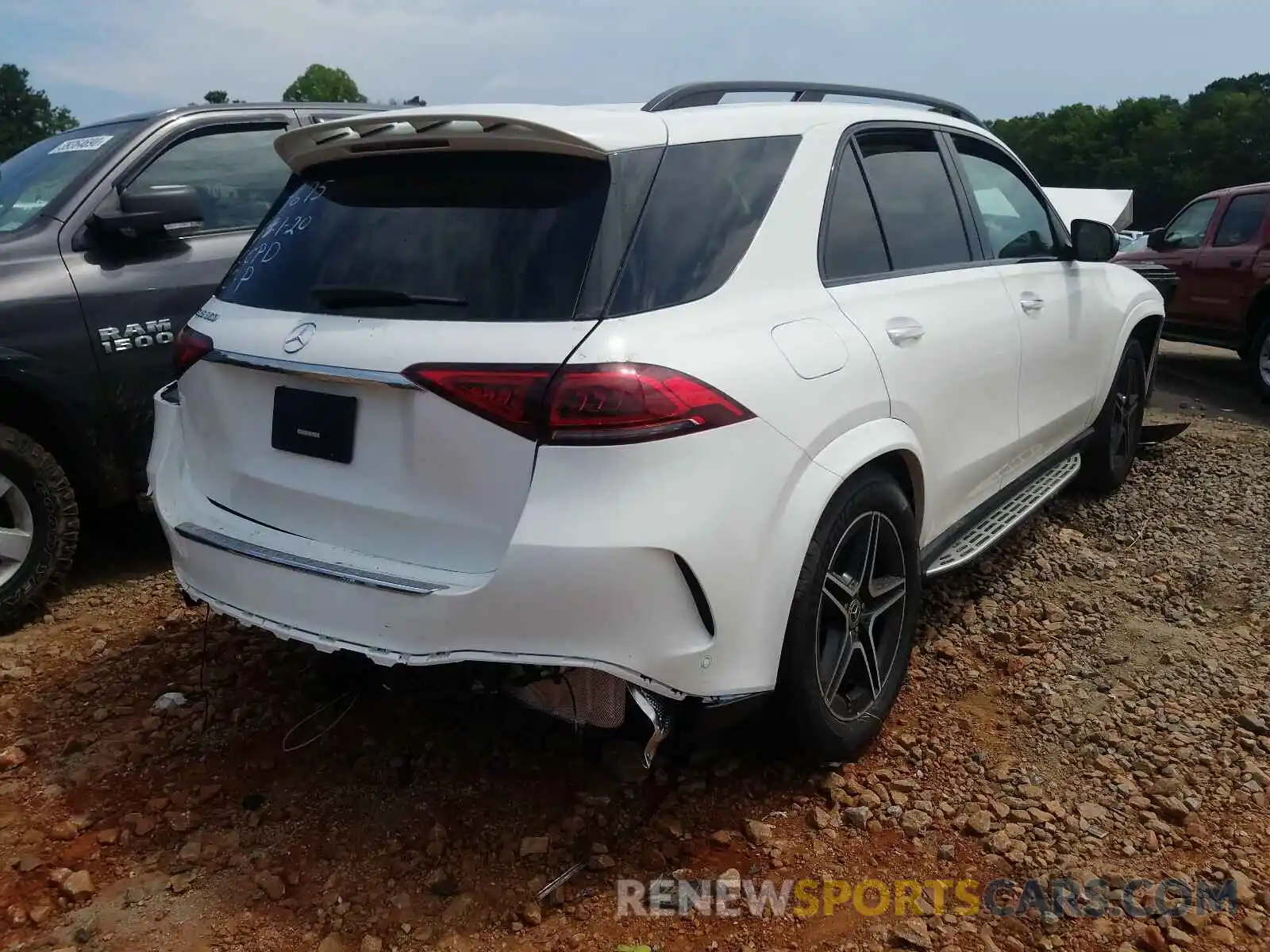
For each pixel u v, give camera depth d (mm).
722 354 2318
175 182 4465
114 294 4035
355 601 2293
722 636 2299
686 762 2854
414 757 2912
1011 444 3740
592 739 2928
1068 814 2660
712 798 2707
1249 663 3414
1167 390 9180
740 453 2287
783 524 2428
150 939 2244
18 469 3688
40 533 3777
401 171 2617
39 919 2299
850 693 2859
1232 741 2967
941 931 2254
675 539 2158
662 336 2244
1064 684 3291
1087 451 4906
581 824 2605
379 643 2281
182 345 2791
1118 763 2871
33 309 3812
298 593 2383
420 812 2668
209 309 2814
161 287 4180
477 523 2242
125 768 2873
